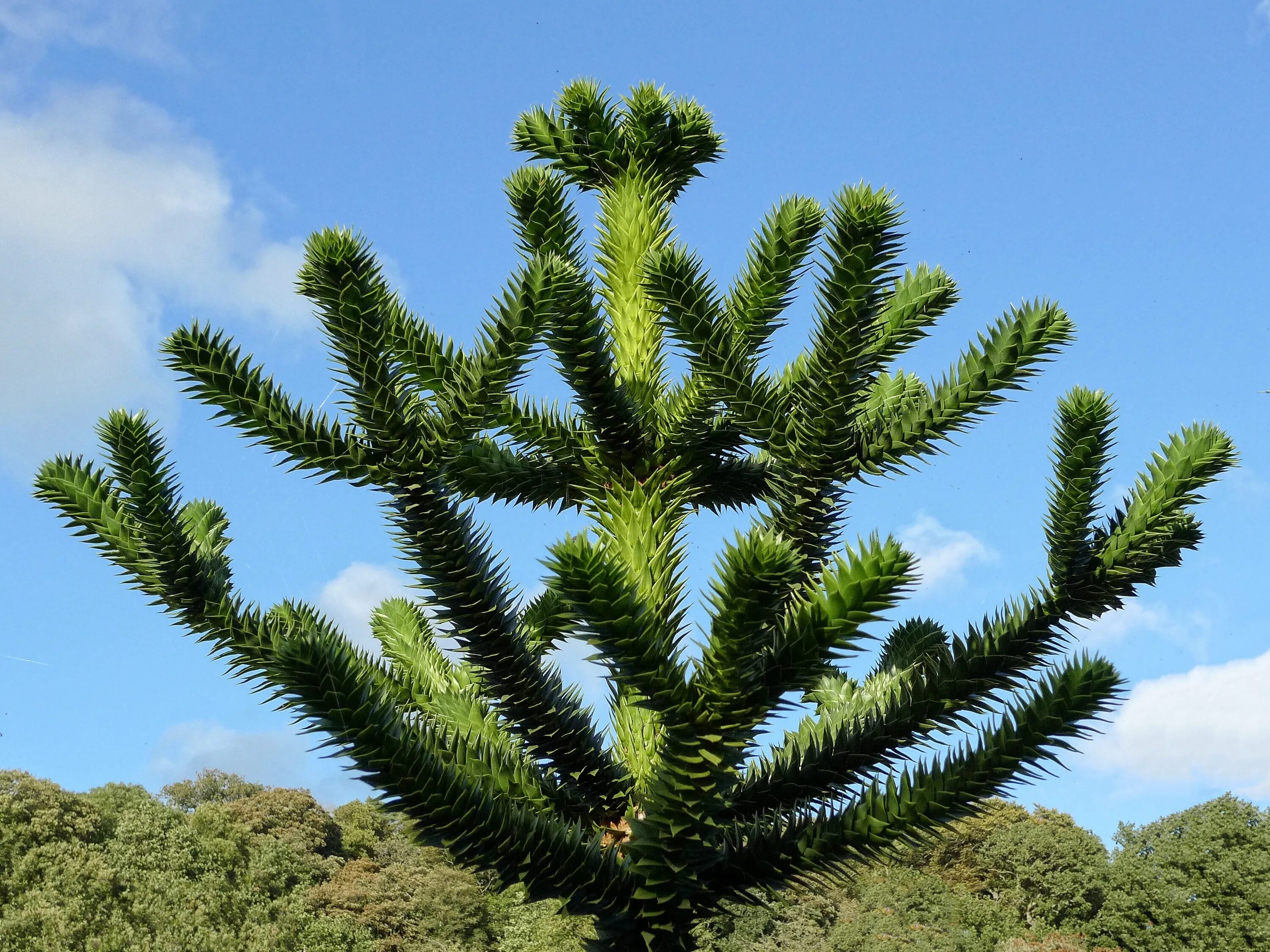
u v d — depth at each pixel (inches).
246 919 1207.6
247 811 1740.9
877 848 116.6
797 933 1224.8
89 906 1106.7
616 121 171.5
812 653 106.0
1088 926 1660.9
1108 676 110.0
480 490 149.7
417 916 1406.3
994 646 120.1
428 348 145.2
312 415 130.3
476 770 124.0
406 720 114.2
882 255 123.0
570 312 129.0
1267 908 1547.7
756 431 135.6
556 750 128.0
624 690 120.0
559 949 924.0
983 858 1831.9
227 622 134.7
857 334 125.8
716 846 117.1
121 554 138.8
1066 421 127.3
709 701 107.3
